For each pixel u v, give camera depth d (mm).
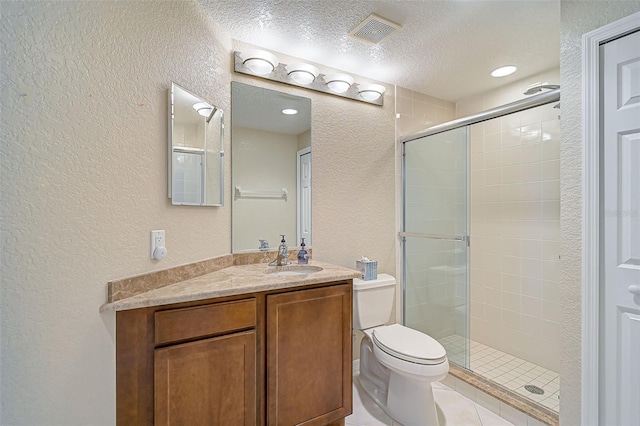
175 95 1468
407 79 2520
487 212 2748
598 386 1337
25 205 931
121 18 1217
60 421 1025
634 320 1253
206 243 1704
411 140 2611
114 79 1188
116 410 1185
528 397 1920
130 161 1253
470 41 1983
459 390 2104
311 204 2246
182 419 1263
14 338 919
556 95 1634
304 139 2219
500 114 1950
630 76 1262
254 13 1705
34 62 941
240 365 1395
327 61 2246
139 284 1270
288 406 1524
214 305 1336
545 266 2350
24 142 923
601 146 1336
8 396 911
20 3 910
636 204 1252
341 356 1696
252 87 2023
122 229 1218
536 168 2395
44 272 979
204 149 1676
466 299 2316
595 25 1346
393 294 2256
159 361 1220
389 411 1855
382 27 1831
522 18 1735
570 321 1428
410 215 2631
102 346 1141
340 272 1745
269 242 2074
